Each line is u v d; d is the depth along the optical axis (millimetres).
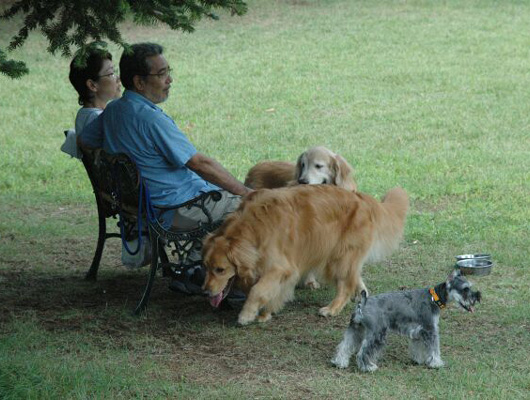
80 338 8875
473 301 7758
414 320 7980
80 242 13141
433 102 23578
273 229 9086
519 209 14227
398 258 12008
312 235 9375
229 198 9859
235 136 21141
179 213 9727
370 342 7941
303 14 36031
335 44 30984
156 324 9414
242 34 33219
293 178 12094
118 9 9250
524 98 23531
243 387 7633
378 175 17016
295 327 9344
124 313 9711
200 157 9523
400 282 10930
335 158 11883
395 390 7543
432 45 30250
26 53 30672
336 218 9547
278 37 32531
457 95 24172
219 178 9562
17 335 8844
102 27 9742
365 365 7965
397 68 27438
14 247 12758
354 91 25125
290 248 9227
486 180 16219
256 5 37688
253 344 8797
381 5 37094
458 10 35500
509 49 29234
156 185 9664
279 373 8008
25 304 10070
